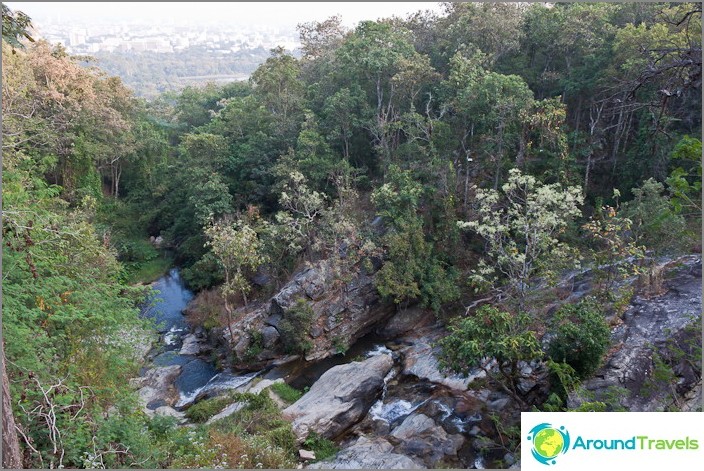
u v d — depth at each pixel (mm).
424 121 29031
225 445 13766
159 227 39531
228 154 34562
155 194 39125
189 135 34281
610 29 30000
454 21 36312
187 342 25469
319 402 18578
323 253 26688
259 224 29016
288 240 26438
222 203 31406
